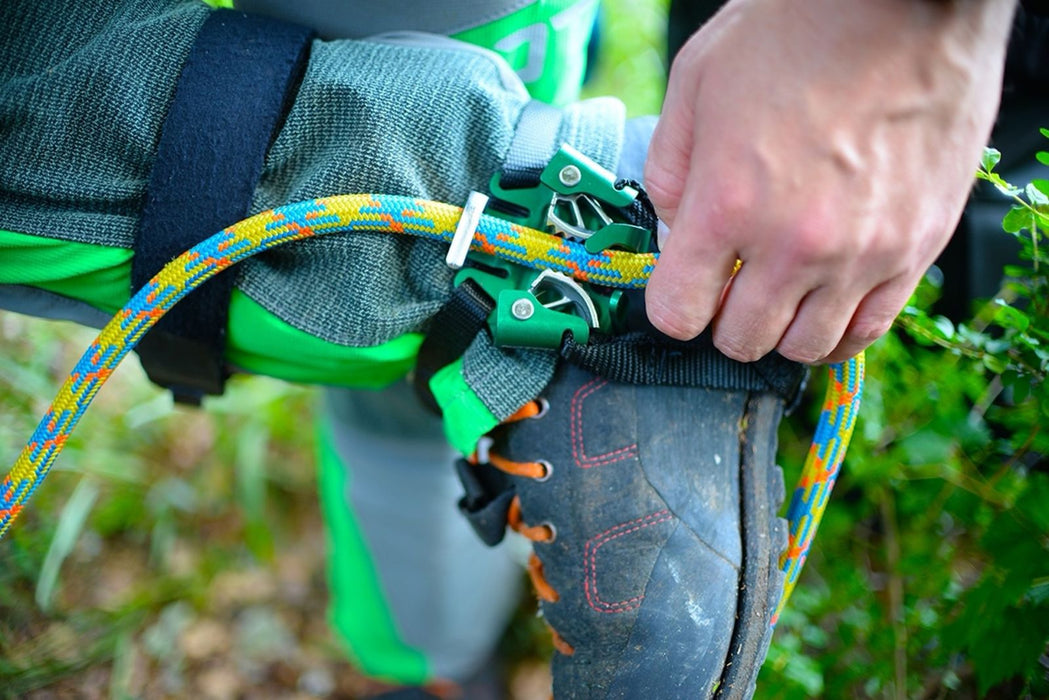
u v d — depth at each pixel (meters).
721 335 0.56
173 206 0.63
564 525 0.67
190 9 0.68
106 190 0.64
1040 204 0.70
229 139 0.63
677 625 0.64
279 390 1.37
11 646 1.03
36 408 1.18
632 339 0.65
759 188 0.48
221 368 0.71
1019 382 0.76
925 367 0.90
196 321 0.67
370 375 0.73
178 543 1.27
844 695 0.92
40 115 0.63
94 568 1.19
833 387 0.69
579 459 0.66
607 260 0.63
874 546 1.00
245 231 0.61
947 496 0.89
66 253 0.65
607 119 0.70
